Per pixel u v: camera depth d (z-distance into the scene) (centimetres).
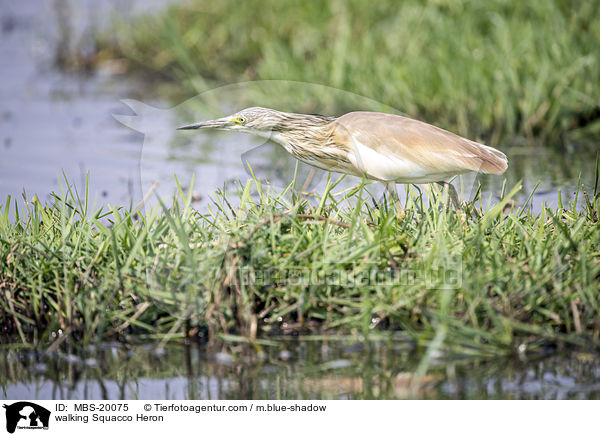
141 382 889
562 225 978
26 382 900
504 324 879
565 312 899
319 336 926
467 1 2062
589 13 1933
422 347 898
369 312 906
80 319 957
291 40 2192
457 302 919
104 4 2948
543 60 1752
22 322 980
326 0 2266
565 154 1608
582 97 1689
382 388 859
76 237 1030
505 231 1023
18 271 986
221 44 2291
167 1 2641
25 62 2494
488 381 857
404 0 2175
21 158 1638
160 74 2305
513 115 1694
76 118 1956
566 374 862
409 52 1900
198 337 945
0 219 1077
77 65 2422
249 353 914
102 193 1420
